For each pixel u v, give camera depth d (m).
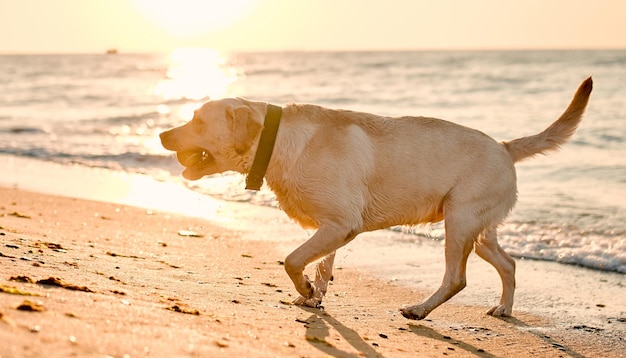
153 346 2.91
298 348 3.53
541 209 9.67
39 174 13.38
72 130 21.66
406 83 39.66
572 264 7.25
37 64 101.19
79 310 3.30
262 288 5.51
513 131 18.38
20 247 5.48
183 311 3.88
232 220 9.17
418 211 5.09
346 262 7.08
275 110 4.96
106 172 13.87
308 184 4.84
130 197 10.95
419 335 4.58
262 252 7.23
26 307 3.10
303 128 4.92
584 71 44.88
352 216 4.86
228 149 4.98
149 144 18.22
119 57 172.75
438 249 7.73
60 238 6.66
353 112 5.09
